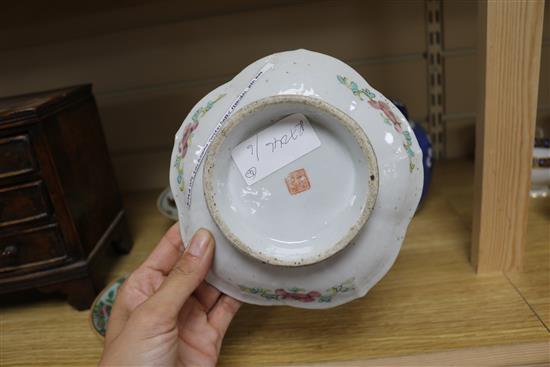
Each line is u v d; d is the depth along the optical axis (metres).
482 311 0.58
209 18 0.93
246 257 0.47
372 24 0.92
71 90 0.72
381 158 0.45
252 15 0.93
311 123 0.45
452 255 0.70
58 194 0.65
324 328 0.59
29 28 0.94
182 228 0.49
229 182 0.46
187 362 0.53
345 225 0.43
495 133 0.56
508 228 0.62
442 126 1.00
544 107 0.95
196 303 0.56
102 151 0.79
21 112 0.60
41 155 0.62
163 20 0.94
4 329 0.69
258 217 0.46
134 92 0.99
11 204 0.64
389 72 0.95
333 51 0.94
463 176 0.95
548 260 0.66
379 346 0.55
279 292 0.49
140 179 1.08
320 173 0.45
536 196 0.82
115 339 0.47
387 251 0.47
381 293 0.64
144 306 0.48
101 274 0.75
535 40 0.52
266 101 0.43
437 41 0.92
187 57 0.96
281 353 0.56
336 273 0.46
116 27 0.94
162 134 1.03
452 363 0.52
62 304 0.73
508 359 0.52
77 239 0.67
